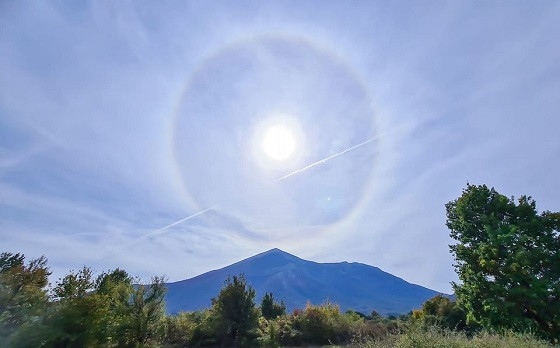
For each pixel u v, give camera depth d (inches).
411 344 329.7
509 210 826.2
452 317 1143.6
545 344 341.7
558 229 776.3
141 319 889.5
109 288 927.7
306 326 1305.4
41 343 633.0
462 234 876.0
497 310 692.7
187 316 1364.4
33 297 671.1
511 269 698.8
